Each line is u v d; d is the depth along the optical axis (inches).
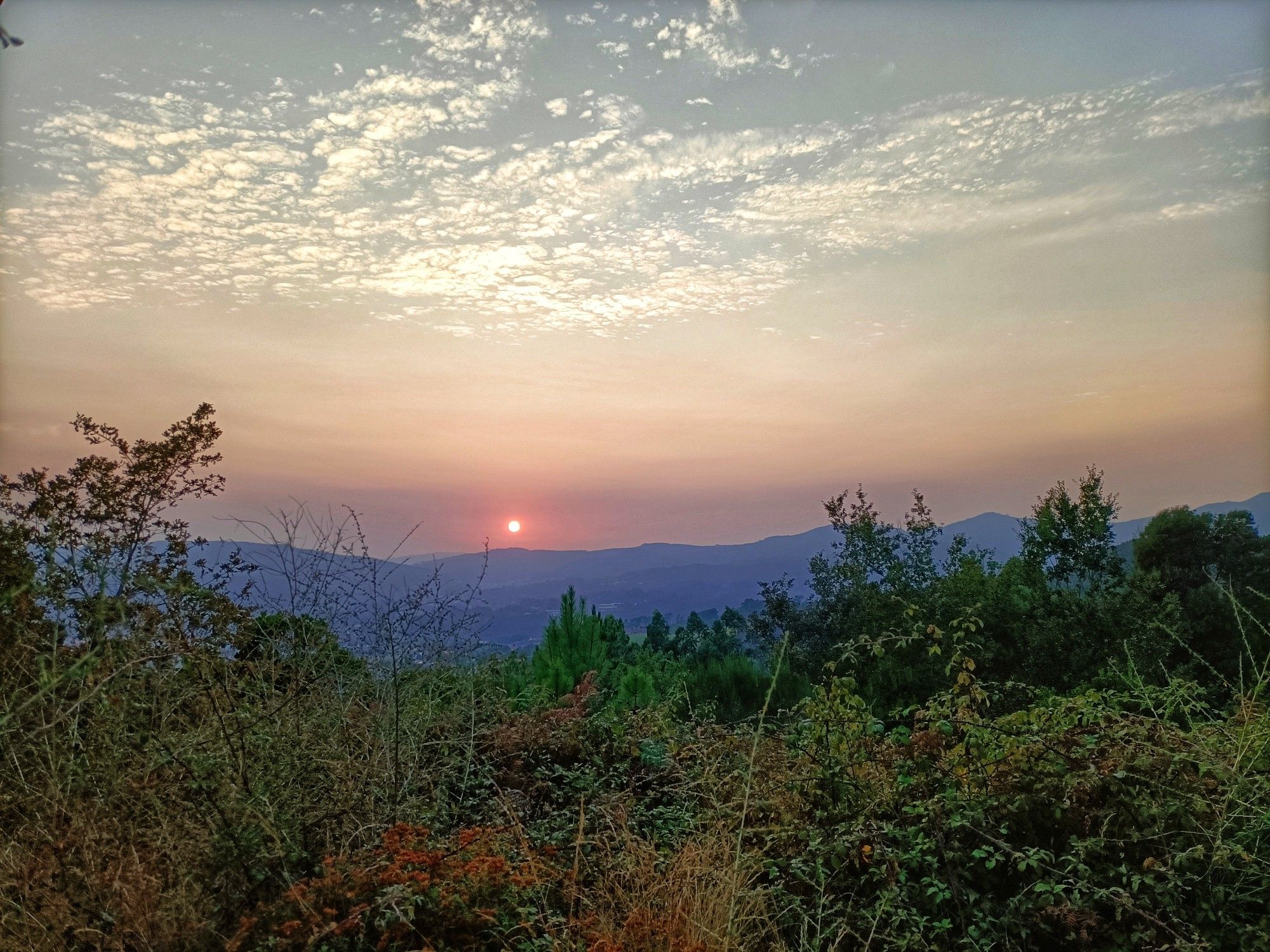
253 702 175.9
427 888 132.9
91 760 141.0
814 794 197.0
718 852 179.8
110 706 144.4
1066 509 598.9
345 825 161.5
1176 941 137.9
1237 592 583.5
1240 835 155.4
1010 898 159.9
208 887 130.3
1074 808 170.4
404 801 180.4
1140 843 162.7
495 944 135.1
